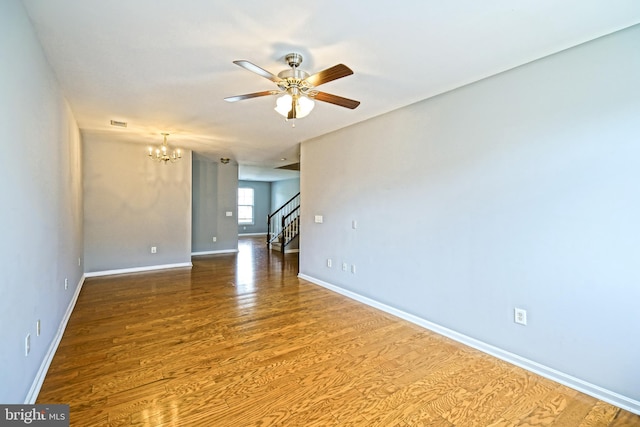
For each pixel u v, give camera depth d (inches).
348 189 165.2
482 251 105.5
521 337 95.7
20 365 67.8
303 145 203.0
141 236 222.1
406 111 132.0
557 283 87.9
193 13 69.4
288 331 119.4
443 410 74.8
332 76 82.3
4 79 58.5
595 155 80.7
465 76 102.2
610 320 78.8
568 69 85.2
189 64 93.7
